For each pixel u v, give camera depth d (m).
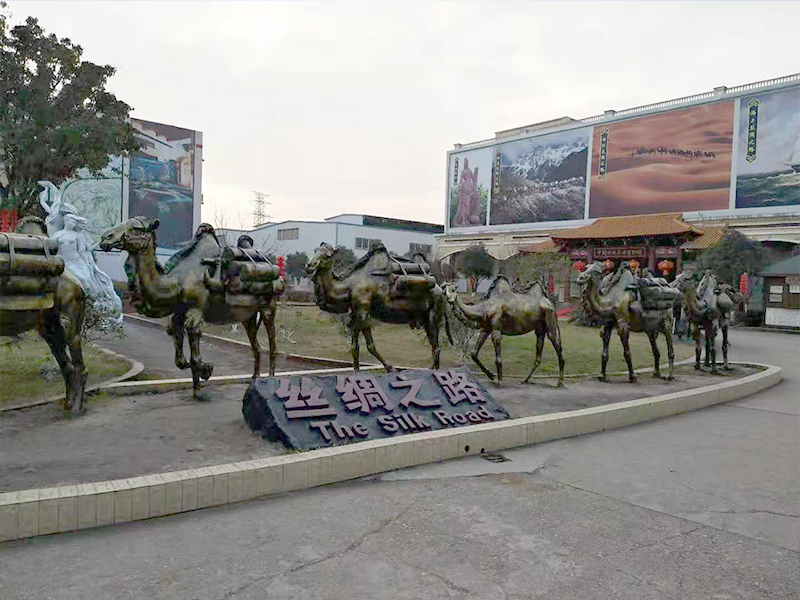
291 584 3.95
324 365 13.45
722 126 40.09
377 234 64.94
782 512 5.63
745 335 28.28
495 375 12.43
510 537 4.83
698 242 35.66
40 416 7.39
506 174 54.28
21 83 21.09
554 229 50.09
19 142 20.80
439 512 5.29
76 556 4.18
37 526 4.43
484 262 54.12
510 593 3.96
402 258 10.38
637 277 12.68
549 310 11.16
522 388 10.98
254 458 5.96
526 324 11.11
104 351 12.91
